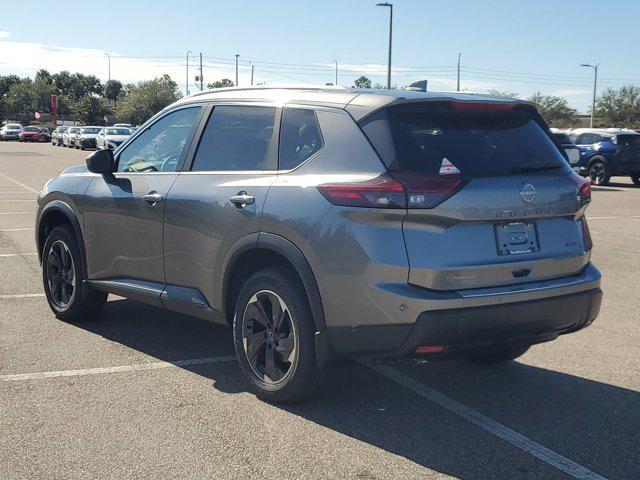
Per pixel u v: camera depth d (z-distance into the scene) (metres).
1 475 3.46
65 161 34.25
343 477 3.49
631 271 9.00
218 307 4.72
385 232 3.81
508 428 4.13
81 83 143.88
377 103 4.06
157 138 5.48
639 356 5.54
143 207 5.21
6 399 4.42
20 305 6.80
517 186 4.02
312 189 4.10
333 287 3.94
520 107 4.39
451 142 4.04
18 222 12.54
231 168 4.75
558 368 5.24
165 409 4.31
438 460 3.70
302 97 4.52
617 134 23.56
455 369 5.18
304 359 4.17
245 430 4.02
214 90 5.22
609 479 3.54
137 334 5.90
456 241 3.85
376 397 4.58
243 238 4.43
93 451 3.73
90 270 5.84
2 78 136.00
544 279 4.17
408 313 3.75
